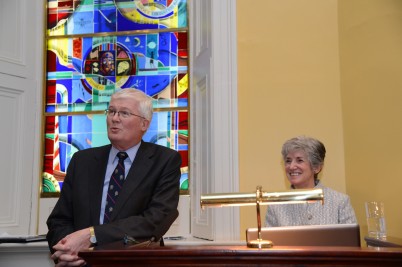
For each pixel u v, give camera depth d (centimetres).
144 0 391
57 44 393
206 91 331
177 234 355
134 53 388
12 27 368
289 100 329
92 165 230
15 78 364
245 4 336
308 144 256
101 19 393
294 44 334
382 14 285
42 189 372
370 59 294
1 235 338
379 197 281
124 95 230
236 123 318
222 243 299
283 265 105
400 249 106
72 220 227
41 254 327
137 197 216
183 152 368
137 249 109
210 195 127
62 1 396
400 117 261
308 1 339
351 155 315
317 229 135
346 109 322
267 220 259
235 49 326
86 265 190
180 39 385
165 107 376
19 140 362
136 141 231
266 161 320
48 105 385
